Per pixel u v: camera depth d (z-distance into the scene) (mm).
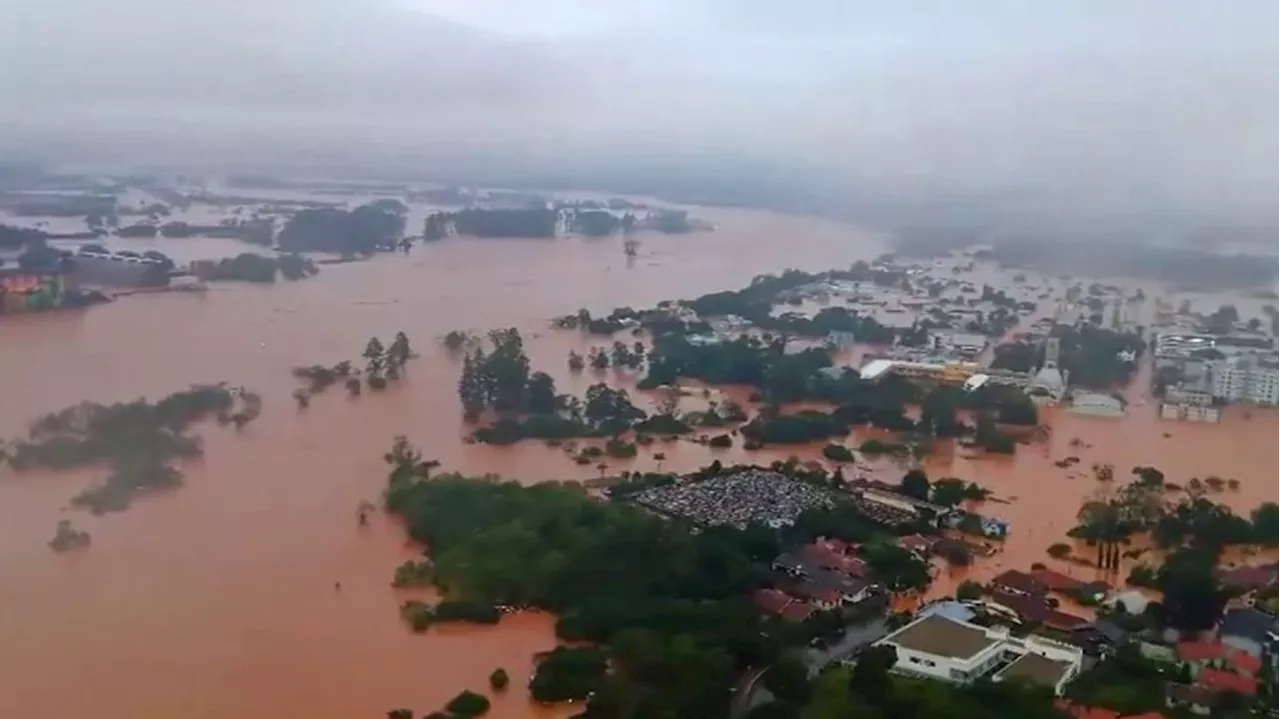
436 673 98812
